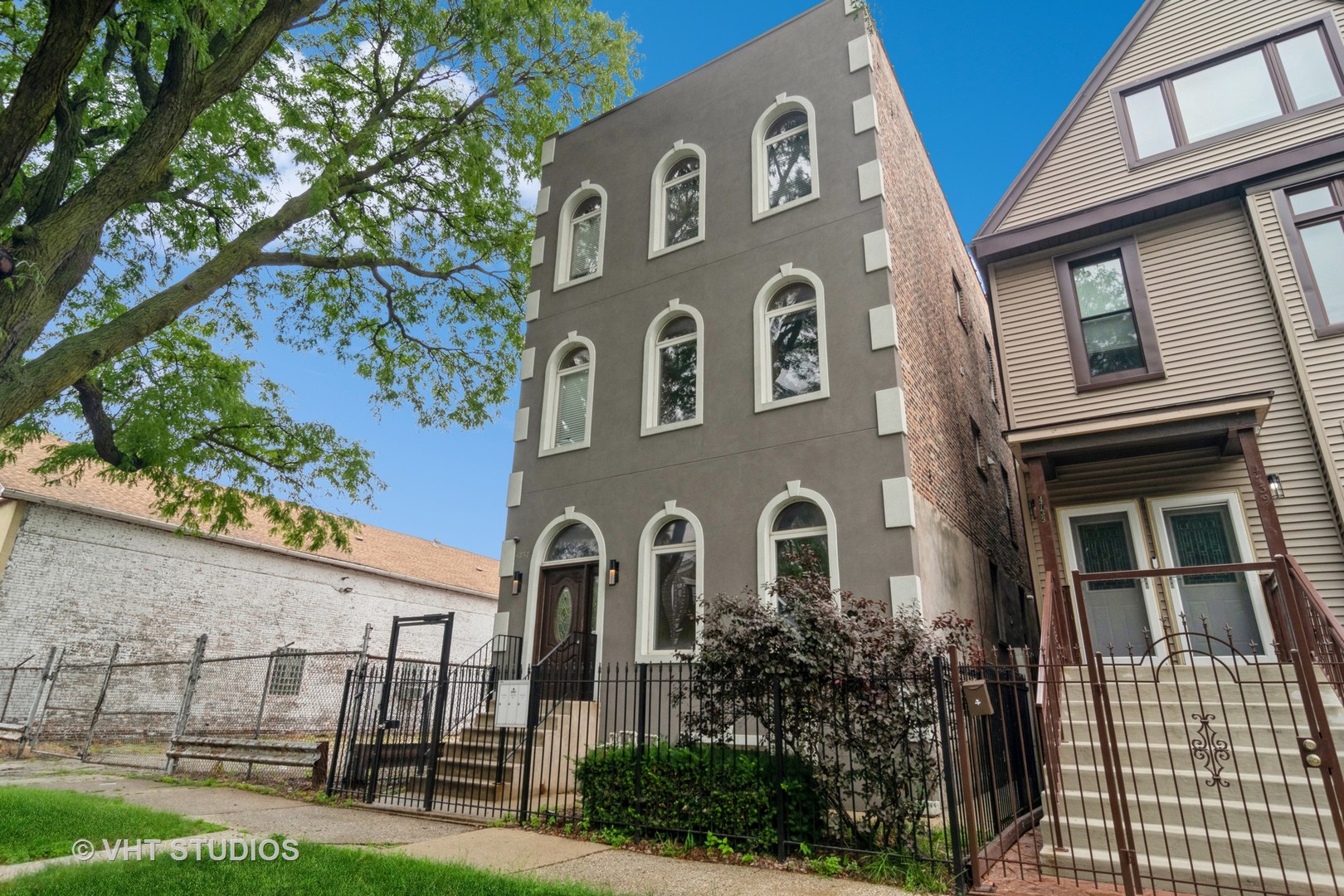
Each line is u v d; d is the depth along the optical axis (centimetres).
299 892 450
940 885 507
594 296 1288
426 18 1302
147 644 1709
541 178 1479
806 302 1052
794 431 987
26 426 1201
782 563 951
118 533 1711
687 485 1056
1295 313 936
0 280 718
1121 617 950
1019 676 766
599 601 1073
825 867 555
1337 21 1031
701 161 1248
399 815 787
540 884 484
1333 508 863
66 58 712
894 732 582
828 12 1183
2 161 705
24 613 1536
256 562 1973
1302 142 995
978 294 1820
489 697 1063
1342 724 621
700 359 1113
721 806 620
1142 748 665
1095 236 1113
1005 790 693
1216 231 1031
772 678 623
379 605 2278
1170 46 1148
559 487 1191
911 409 968
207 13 877
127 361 1220
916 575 845
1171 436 867
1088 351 1080
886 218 1024
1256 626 874
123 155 860
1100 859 561
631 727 986
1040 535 909
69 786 939
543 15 1332
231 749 1035
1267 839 538
